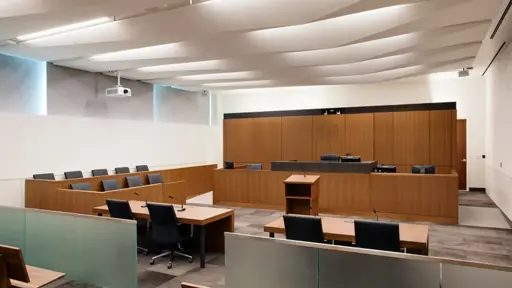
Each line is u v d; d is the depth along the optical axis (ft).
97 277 11.34
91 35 18.76
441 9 15.55
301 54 24.34
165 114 35.83
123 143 30.53
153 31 17.63
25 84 23.72
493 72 27.84
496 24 18.33
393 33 18.30
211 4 15.88
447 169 31.01
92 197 19.13
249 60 24.94
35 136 23.77
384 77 30.12
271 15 15.64
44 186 21.08
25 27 16.93
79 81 27.17
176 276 13.61
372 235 10.80
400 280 6.80
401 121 32.71
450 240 18.10
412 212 22.90
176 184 24.82
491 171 29.30
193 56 22.17
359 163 24.25
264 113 38.34
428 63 25.91
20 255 8.08
